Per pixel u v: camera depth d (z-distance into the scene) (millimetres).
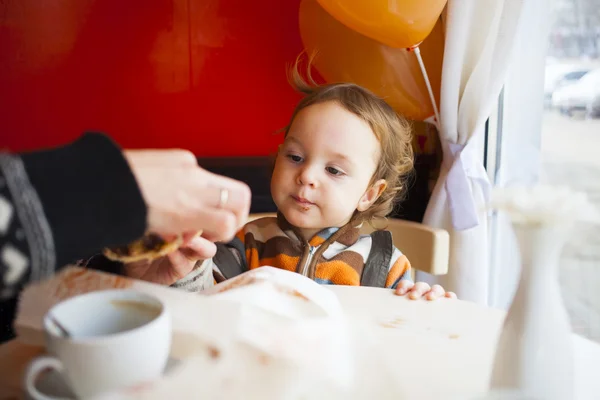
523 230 452
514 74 1789
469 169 1725
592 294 1553
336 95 1280
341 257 1244
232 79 2143
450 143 1766
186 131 2145
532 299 456
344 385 500
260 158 2133
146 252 620
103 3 1996
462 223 1670
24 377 429
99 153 461
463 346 649
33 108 2014
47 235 422
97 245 449
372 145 1269
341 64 1812
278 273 698
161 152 559
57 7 1966
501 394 448
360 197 1271
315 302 620
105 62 2035
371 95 1353
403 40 1593
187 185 536
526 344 452
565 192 458
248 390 458
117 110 2076
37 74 1993
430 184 2127
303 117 1248
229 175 2045
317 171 1208
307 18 1877
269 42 2145
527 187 474
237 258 1280
